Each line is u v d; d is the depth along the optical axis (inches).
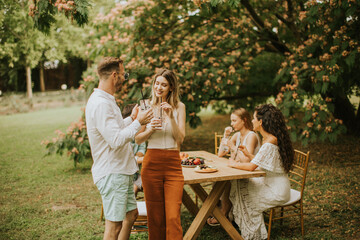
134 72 234.4
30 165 271.9
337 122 209.9
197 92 248.8
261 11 280.7
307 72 216.7
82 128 247.8
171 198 103.3
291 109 225.3
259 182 127.3
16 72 856.9
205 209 119.3
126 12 259.1
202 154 160.6
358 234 127.6
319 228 136.5
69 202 182.5
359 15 201.5
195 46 259.1
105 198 95.3
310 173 216.1
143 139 102.6
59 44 534.0
